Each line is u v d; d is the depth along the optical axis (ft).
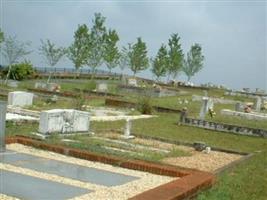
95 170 35.96
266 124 104.53
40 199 25.90
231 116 112.88
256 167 47.34
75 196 27.32
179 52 234.58
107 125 70.23
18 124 56.85
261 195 34.63
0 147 39.73
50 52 185.16
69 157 40.19
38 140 44.37
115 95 139.03
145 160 40.19
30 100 85.92
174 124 86.33
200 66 257.75
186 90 201.46
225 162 48.93
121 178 33.96
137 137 62.54
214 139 71.56
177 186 29.07
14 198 25.50
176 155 49.90
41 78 190.08
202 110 97.96
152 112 103.65
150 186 32.04
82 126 56.08
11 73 169.07
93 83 158.40
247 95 209.77
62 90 136.77
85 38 192.95
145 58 220.64
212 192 32.55
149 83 216.33
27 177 30.99
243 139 77.00
